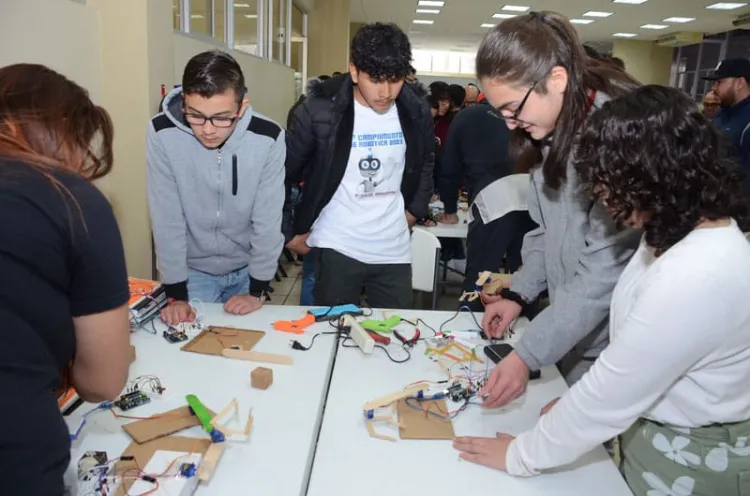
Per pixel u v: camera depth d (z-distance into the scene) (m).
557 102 1.07
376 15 11.11
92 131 0.74
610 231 1.08
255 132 1.63
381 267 1.96
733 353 0.81
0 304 0.59
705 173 0.72
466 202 3.94
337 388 1.25
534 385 1.30
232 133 1.58
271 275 1.76
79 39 2.35
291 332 1.51
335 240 1.91
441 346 1.46
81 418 1.06
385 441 1.06
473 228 2.60
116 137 2.63
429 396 1.21
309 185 1.88
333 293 1.94
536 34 1.02
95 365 0.73
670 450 0.92
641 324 0.76
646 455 0.96
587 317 1.10
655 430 0.94
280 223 1.73
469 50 16.67
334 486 0.94
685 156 0.71
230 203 1.67
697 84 12.79
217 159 1.60
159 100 2.70
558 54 1.02
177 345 1.42
